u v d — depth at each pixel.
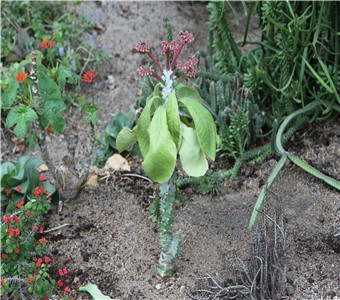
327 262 1.32
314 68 1.62
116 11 2.10
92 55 1.93
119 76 1.93
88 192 1.54
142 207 1.50
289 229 1.39
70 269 1.37
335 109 1.59
